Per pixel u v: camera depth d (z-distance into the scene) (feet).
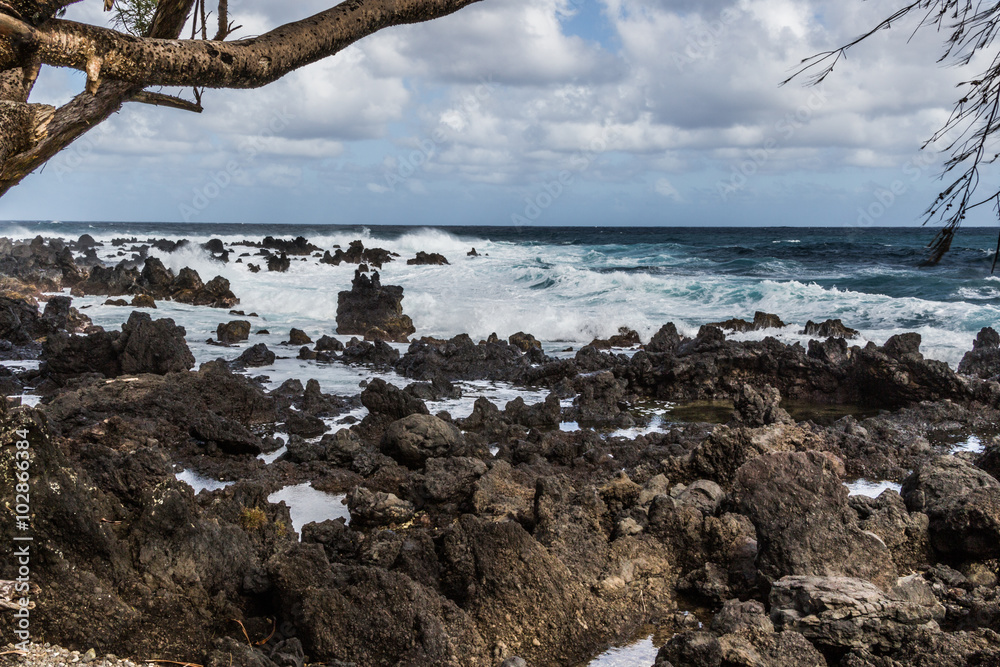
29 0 8.06
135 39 8.77
